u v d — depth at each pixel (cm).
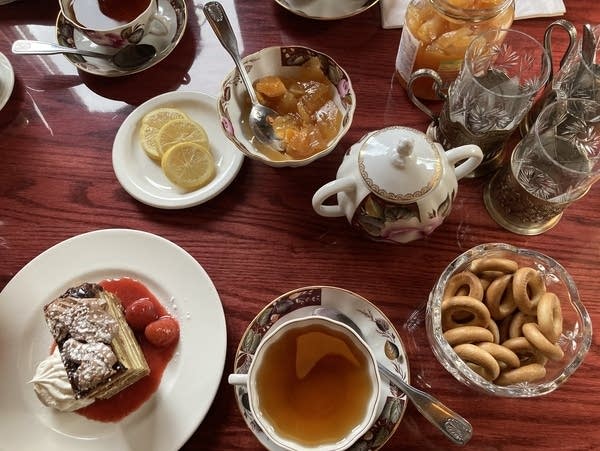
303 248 88
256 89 92
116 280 85
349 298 80
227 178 90
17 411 78
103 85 100
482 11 83
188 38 104
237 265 87
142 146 93
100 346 76
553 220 89
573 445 77
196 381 78
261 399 73
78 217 90
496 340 76
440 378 81
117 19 102
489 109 82
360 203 78
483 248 78
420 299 85
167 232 89
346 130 87
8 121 98
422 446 77
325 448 70
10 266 88
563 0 104
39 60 103
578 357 72
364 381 74
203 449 77
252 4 105
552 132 84
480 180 93
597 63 92
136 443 76
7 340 81
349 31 103
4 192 92
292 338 75
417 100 91
